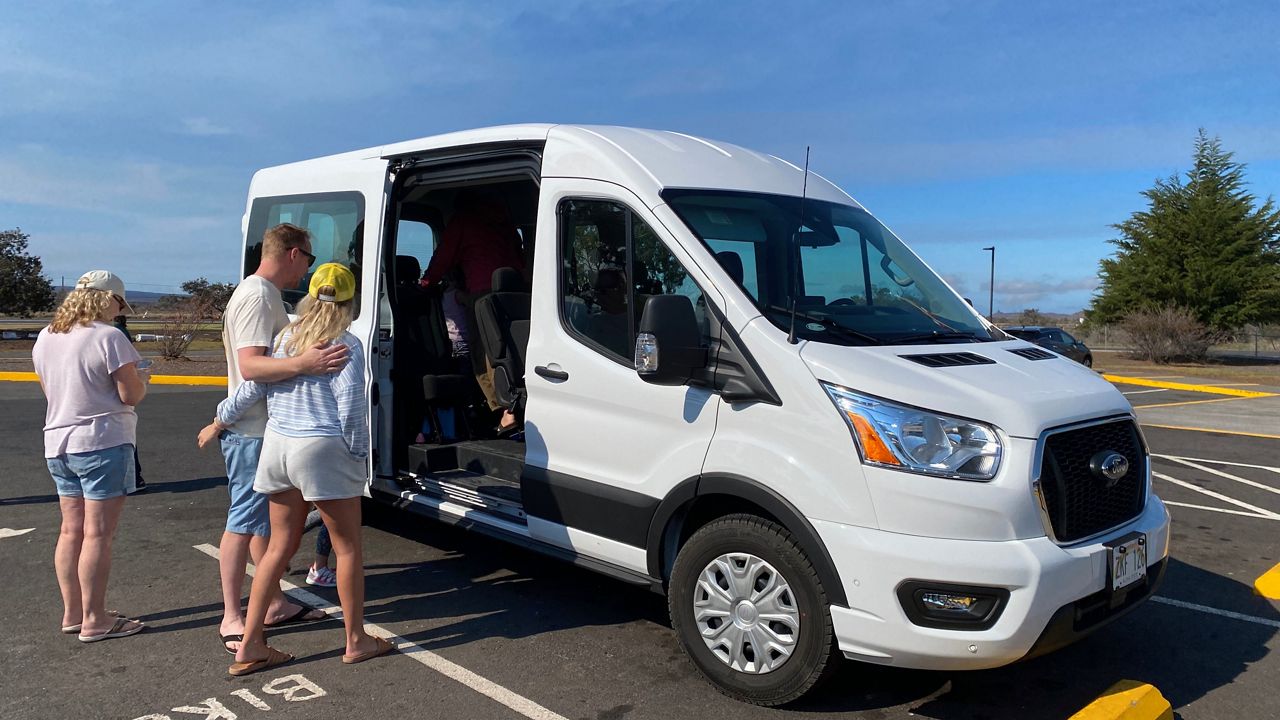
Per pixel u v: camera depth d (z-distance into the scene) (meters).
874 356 3.73
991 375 3.76
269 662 4.18
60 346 4.29
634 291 4.26
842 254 4.61
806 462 3.61
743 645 3.88
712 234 4.20
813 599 3.61
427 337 6.05
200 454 9.49
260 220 6.73
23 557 5.81
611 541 4.32
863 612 3.46
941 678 4.21
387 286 5.63
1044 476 3.49
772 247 4.33
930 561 3.33
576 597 5.23
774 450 3.70
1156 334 36.34
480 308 5.73
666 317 3.73
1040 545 3.40
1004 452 3.43
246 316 4.12
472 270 6.14
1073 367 4.23
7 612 4.84
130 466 4.46
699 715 3.79
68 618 4.54
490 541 6.35
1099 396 3.88
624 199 4.35
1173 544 6.71
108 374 4.32
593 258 4.47
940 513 3.37
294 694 3.92
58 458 4.31
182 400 14.49
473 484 5.37
